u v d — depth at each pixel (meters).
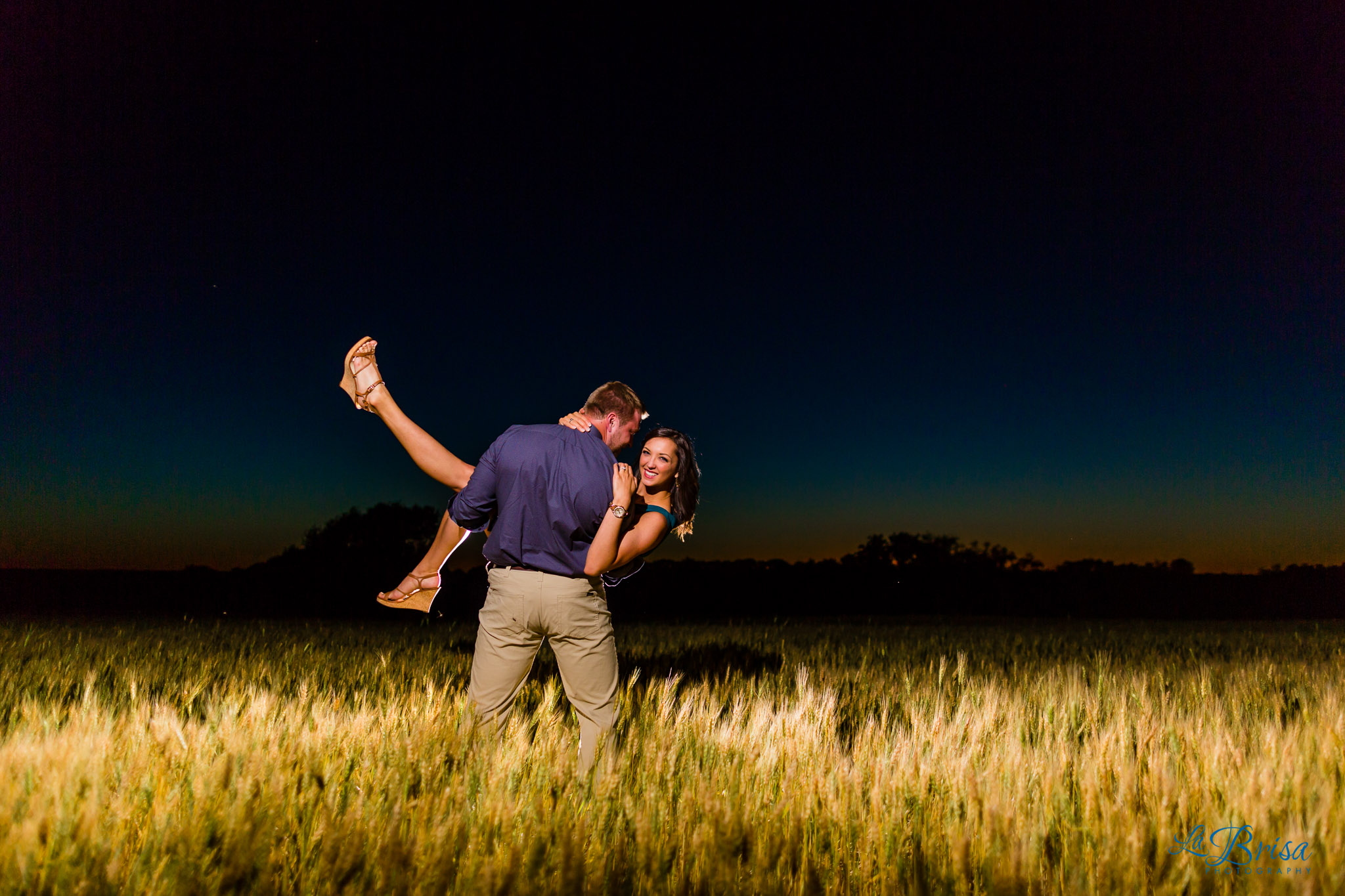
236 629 11.88
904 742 2.88
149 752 2.37
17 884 1.69
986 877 1.84
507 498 3.19
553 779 2.38
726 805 2.03
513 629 3.18
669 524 3.57
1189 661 8.29
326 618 19.27
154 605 21.94
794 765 2.65
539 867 1.88
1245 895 1.85
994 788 2.28
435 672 5.75
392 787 2.21
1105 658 8.10
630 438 3.65
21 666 5.88
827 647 9.26
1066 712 3.80
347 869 1.80
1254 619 23.03
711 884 1.84
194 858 1.79
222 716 2.92
